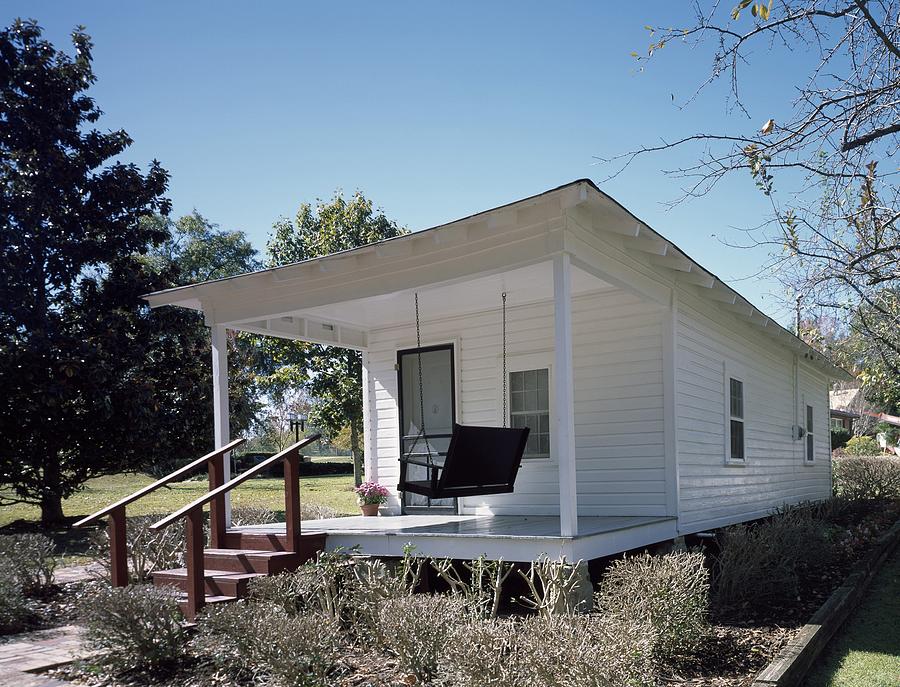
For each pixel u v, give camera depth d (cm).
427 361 990
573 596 547
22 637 573
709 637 530
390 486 1011
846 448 3023
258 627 442
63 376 1279
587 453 841
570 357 586
